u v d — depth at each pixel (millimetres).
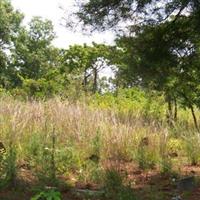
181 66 11031
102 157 8859
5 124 9375
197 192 6992
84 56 36344
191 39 10680
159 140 9602
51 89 19922
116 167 7922
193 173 8211
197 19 10289
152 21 10695
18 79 52312
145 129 10453
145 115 13898
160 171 8242
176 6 10422
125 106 16922
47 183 6902
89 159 8625
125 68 11273
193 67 11219
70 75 18859
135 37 10844
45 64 56781
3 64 51406
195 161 9102
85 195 6480
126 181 7375
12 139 8703
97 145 9070
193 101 15656
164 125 11328
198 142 9539
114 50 11703
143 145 9406
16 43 55094
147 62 10758
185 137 9977
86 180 7379
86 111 11375
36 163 7859
